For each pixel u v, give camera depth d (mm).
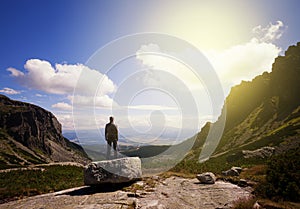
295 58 150500
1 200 16547
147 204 11898
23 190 19484
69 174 34906
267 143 87000
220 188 15500
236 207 11289
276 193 12539
